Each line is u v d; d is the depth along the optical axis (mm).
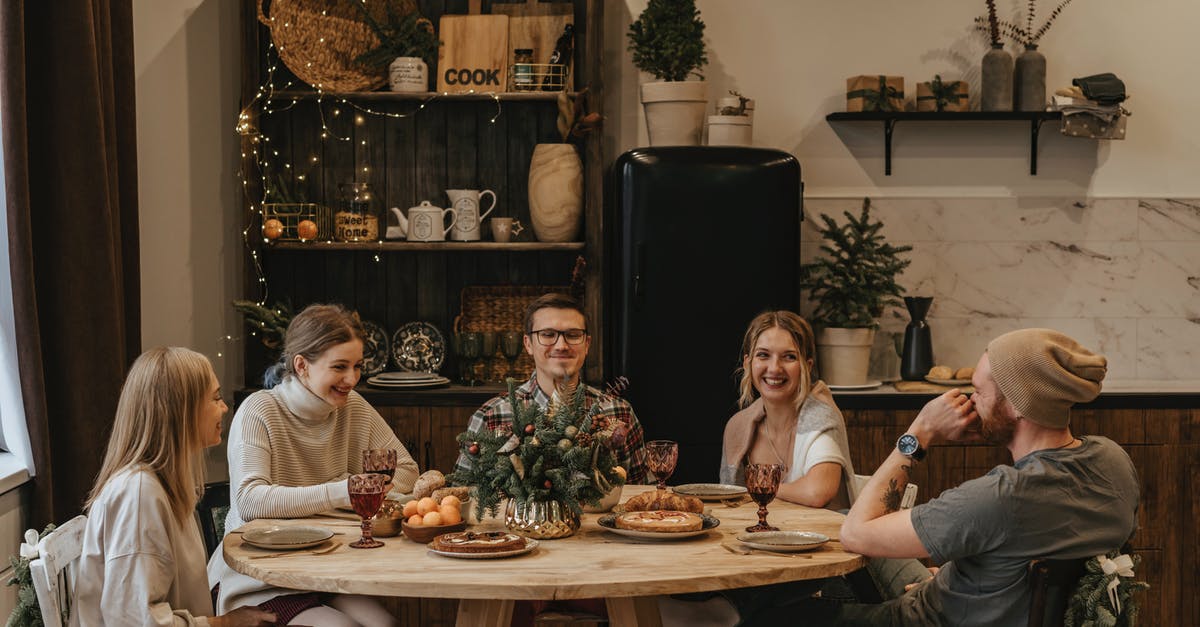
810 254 4875
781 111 4867
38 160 3365
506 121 4805
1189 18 4832
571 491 2488
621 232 4320
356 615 2746
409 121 4812
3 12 3133
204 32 4645
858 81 4676
